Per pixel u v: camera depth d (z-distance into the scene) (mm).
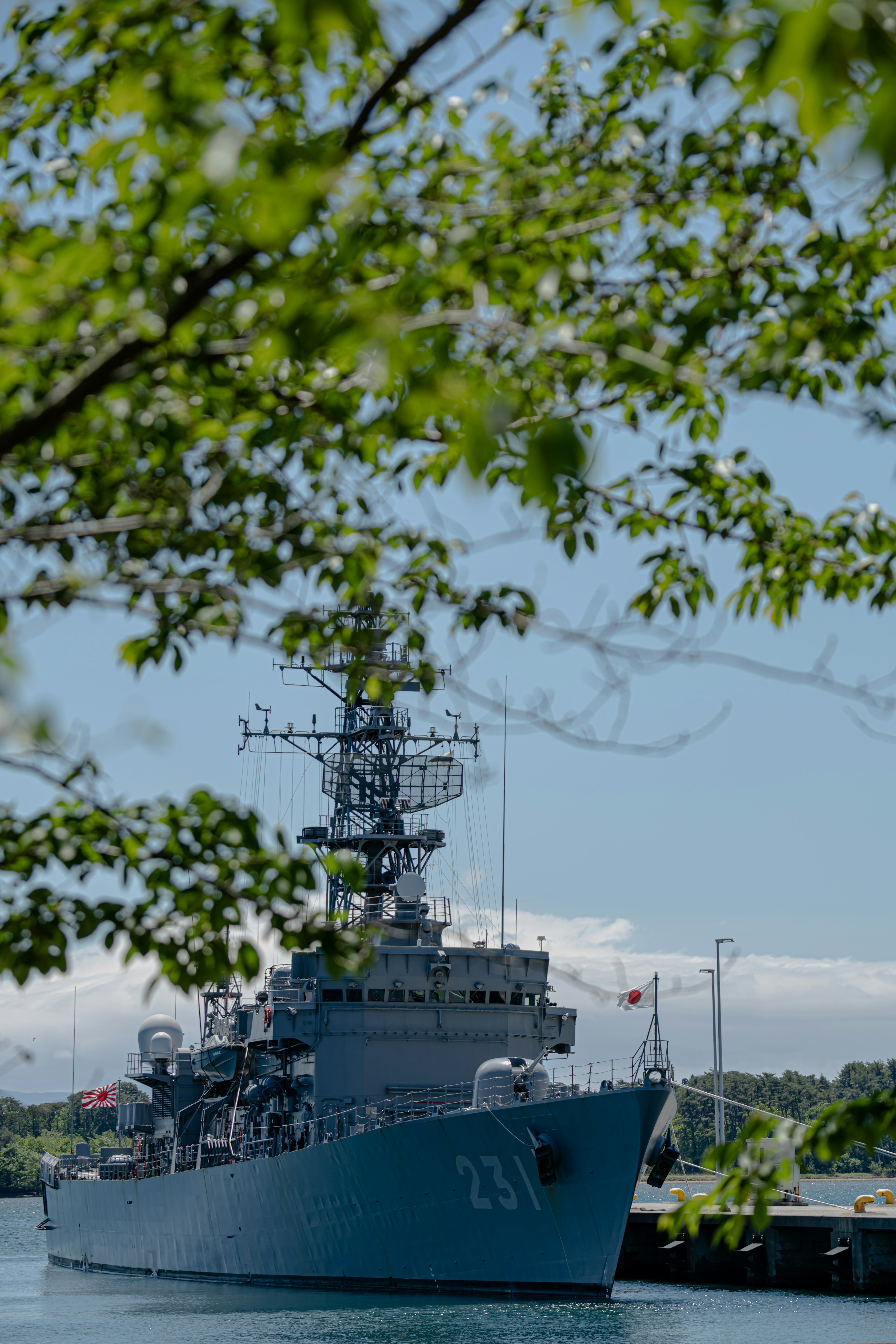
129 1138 185500
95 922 23672
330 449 26859
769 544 30500
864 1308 108250
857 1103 21625
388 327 15953
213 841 23828
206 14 19016
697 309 20625
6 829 23594
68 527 20141
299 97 22203
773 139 25062
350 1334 90062
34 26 27469
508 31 23688
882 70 10977
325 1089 113938
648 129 25469
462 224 21500
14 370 19641
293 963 120688
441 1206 100750
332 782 126750
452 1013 116125
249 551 26266
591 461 13797
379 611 28625
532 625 22484
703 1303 112188
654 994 80750
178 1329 98188
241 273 19750
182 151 17562
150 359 19312
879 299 28172
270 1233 120000
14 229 25422
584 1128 92250
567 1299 95312
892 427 24875
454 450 25516
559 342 18406
